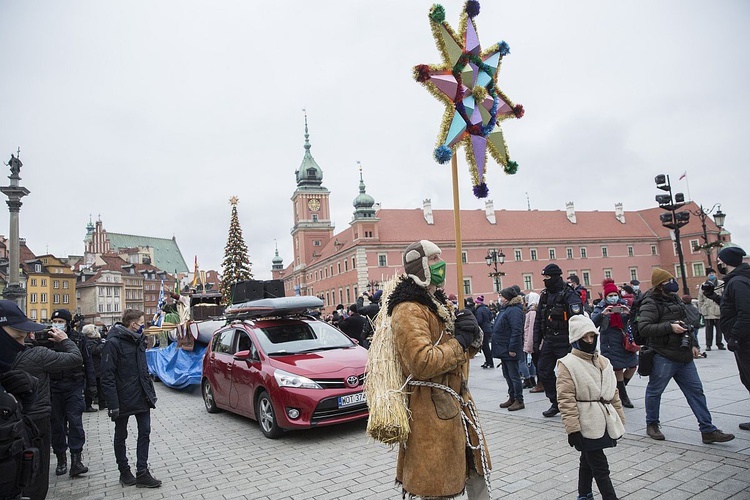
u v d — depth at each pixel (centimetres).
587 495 424
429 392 302
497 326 829
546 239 7350
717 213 1905
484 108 493
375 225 6581
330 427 806
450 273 6781
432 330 305
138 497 559
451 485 291
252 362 831
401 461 315
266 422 784
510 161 518
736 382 842
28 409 422
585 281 7506
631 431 619
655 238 8006
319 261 8012
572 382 411
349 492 512
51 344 651
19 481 314
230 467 640
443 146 451
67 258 11862
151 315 11181
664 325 560
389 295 335
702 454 519
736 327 532
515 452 588
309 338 884
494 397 928
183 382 1358
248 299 1623
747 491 424
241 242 4191
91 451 797
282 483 560
